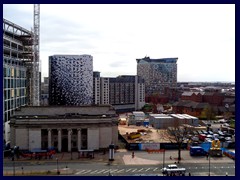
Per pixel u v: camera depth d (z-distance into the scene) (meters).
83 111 124.12
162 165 100.38
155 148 122.81
